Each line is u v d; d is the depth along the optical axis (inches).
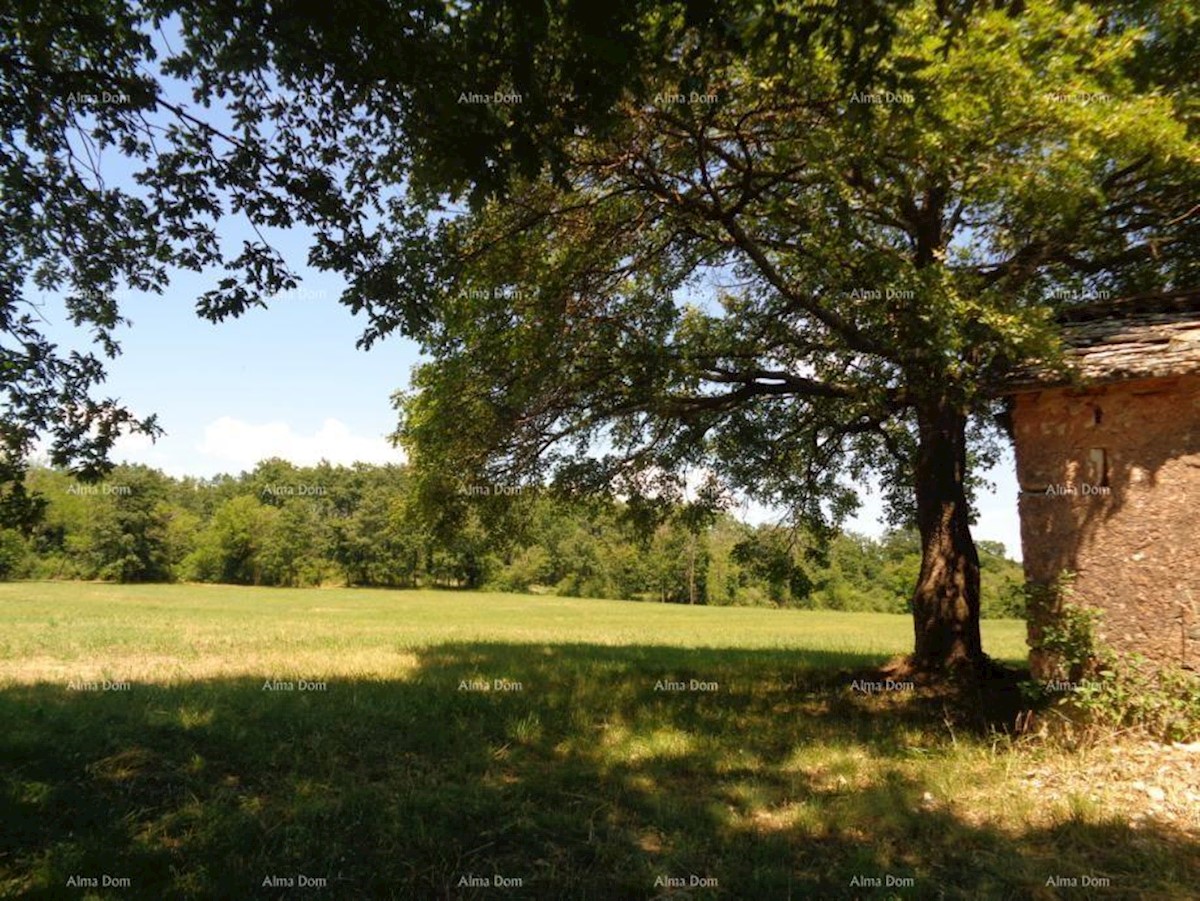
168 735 308.2
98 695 384.5
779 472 601.3
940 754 325.7
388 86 233.6
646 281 458.0
